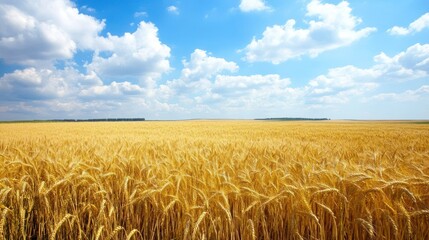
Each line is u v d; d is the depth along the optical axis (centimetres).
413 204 315
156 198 358
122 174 448
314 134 1878
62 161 500
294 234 315
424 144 1167
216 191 316
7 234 360
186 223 283
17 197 351
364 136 1680
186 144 995
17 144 1034
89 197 370
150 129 2712
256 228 314
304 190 318
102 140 1180
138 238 358
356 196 318
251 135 1780
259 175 379
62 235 363
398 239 293
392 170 404
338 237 325
